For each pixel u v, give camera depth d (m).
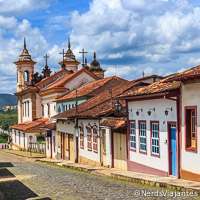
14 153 50.75
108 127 23.08
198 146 15.02
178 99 16.48
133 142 21.50
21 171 24.94
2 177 21.53
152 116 19.05
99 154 26.36
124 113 24.69
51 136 41.84
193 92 15.30
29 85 61.28
